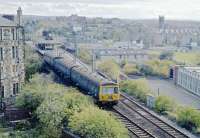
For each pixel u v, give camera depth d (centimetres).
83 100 6875
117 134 5691
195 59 19188
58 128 6209
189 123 7312
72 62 10050
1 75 8138
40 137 6094
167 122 7438
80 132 5812
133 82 10194
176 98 11506
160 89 12888
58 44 16900
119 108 7919
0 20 8250
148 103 8800
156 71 15488
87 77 8388
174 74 14025
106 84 7781
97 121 5762
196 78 12281
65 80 9756
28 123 6856
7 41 8188
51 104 6331
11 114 7156
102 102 7775
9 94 8344
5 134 6347
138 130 6600
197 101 11250
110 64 13400
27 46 12975
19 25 8519
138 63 16888
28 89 7262
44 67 11250
